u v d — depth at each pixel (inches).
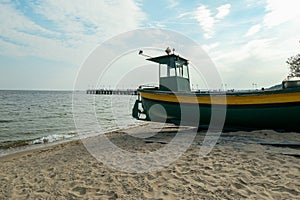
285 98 315.9
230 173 189.8
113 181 188.9
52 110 1363.2
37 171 237.3
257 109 339.0
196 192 156.0
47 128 703.7
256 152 250.8
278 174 182.1
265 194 147.4
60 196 165.0
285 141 290.4
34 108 1498.5
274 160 219.6
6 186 195.6
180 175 192.7
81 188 178.4
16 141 505.0
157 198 150.3
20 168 258.7
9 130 663.8
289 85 318.0
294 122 325.1
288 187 156.5
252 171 191.5
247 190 154.7
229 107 356.8
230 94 353.1
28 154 351.6
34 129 684.1
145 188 169.6
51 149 379.2
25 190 182.9
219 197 146.3
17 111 1267.2
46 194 171.0
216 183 169.6
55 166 250.5
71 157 290.8
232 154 249.0
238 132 364.5
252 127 359.3
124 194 160.6
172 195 153.6
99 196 160.9
